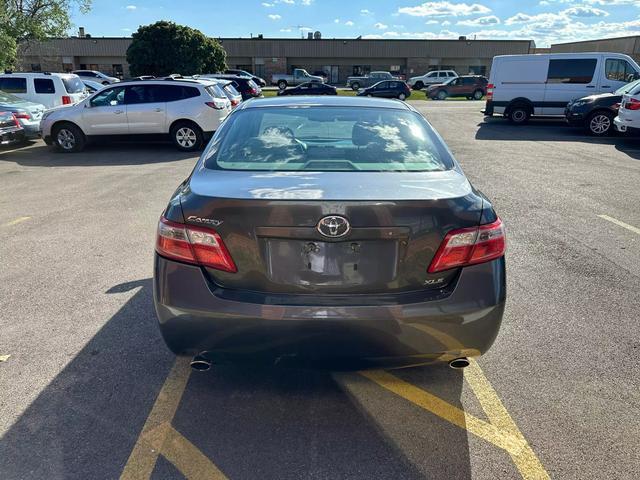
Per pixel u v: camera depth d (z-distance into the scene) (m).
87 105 11.57
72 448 2.34
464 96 32.97
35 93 14.42
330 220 2.16
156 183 8.16
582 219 5.96
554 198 6.96
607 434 2.46
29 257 4.77
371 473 2.22
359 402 2.69
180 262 2.33
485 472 2.23
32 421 2.52
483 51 54.22
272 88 44.97
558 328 3.46
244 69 55.09
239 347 2.32
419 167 2.67
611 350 3.19
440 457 2.31
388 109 3.33
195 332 2.32
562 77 16.22
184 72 34.09
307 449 2.36
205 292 2.29
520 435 2.45
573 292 4.01
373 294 2.26
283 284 2.25
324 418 2.57
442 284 2.32
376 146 2.86
